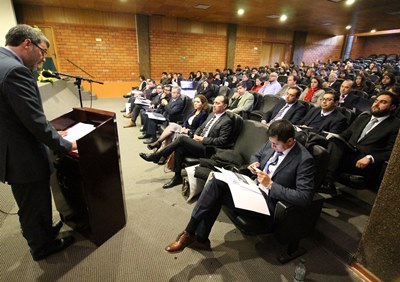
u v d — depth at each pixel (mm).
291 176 1363
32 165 1235
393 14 6535
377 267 1281
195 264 1421
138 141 3656
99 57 7043
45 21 6203
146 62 7602
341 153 1845
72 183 1453
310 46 10930
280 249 1553
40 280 1298
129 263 1418
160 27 7539
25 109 1099
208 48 8547
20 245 1536
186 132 2629
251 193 1349
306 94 3836
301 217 1337
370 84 4328
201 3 5680
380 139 1888
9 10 4648
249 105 3779
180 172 2314
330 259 1483
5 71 1056
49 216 1410
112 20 6879
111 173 1538
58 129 1519
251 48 9391
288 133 1314
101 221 1530
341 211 1807
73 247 1528
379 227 1244
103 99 7160
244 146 2066
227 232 1704
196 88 5723
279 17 7223
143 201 2066
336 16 6938
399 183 1132
